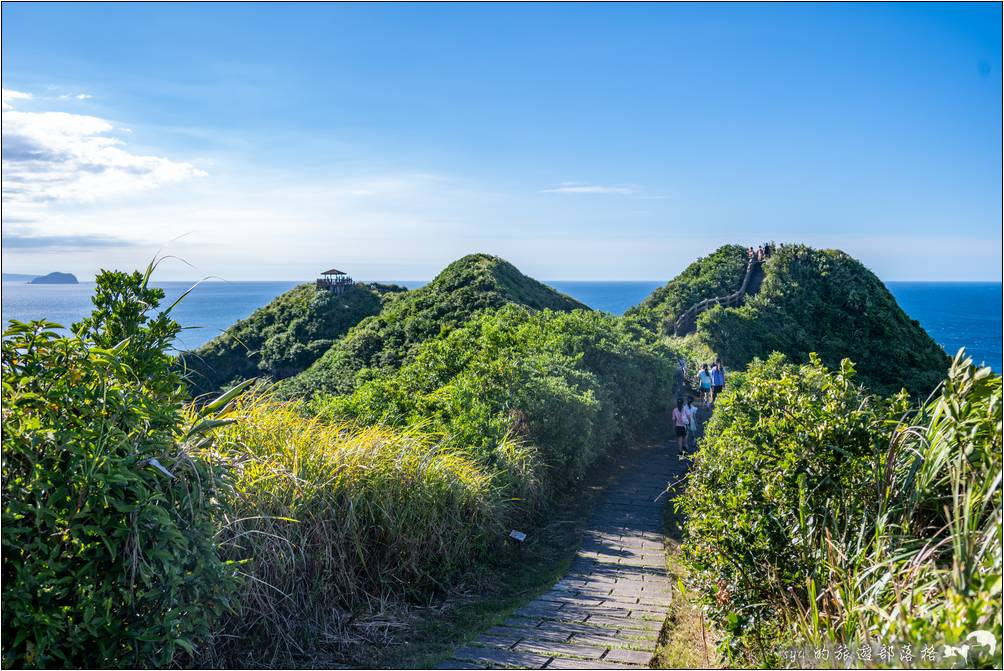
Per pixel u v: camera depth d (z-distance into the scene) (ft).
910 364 130.93
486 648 16.67
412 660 16.05
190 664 13.99
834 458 15.19
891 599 11.66
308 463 18.85
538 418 35.27
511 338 47.60
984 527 11.25
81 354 10.99
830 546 13.24
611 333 56.54
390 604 19.07
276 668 15.08
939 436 13.76
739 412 18.19
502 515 26.30
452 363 40.11
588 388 42.55
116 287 13.03
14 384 10.41
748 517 15.14
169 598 10.66
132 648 10.48
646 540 28.27
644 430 55.42
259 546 15.83
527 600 20.81
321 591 17.31
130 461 10.28
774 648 13.25
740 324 122.52
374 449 21.16
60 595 9.82
